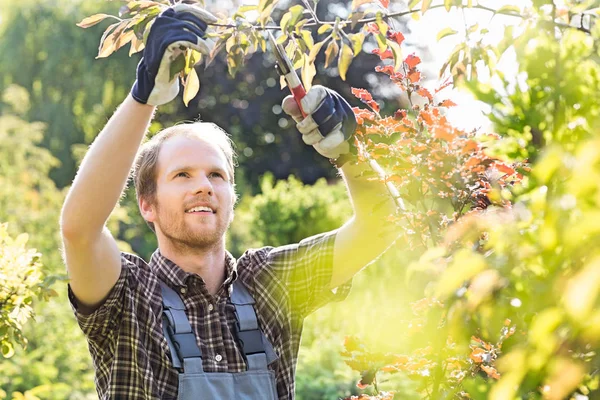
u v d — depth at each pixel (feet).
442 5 6.68
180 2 7.06
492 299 4.45
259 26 7.16
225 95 73.15
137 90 6.89
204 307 8.00
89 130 61.11
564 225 3.76
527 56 5.95
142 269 8.02
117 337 7.70
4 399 17.21
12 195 34.30
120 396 7.58
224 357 7.84
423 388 6.84
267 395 7.84
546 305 4.15
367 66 63.41
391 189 8.15
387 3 7.03
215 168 8.18
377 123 7.07
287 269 8.55
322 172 73.00
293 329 8.48
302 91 7.19
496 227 4.29
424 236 6.79
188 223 8.05
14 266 8.20
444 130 6.18
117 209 39.40
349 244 8.50
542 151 5.67
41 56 60.03
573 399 4.67
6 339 8.38
